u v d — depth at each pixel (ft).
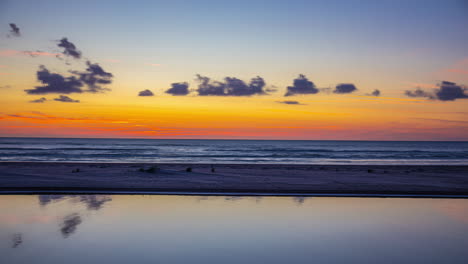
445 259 14.40
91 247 15.26
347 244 16.47
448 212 23.89
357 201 27.99
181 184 36.83
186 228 18.97
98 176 43.01
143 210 23.35
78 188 31.94
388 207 25.57
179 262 13.61
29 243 15.69
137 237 17.03
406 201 28.17
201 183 38.09
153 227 19.02
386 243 16.67
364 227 19.74
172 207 24.57
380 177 47.16
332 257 14.57
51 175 43.34
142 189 32.27
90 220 20.27
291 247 15.92
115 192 30.37
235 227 19.38
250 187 35.27
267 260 14.07
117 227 18.84
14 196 28.30
